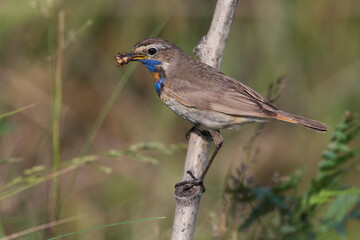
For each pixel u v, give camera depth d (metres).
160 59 9.73
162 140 13.85
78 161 9.40
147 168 13.26
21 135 13.39
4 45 13.73
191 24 14.44
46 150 13.13
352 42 14.44
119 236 11.02
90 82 14.67
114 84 14.78
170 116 14.19
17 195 11.25
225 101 9.38
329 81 14.51
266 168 14.10
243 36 14.69
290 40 14.52
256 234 9.09
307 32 14.50
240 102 9.39
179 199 7.84
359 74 14.37
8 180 12.00
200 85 9.45
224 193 8.90
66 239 10.99
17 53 13.89
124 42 14.41
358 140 13.39
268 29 14.55
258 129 9.46
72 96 14.60
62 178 13.26
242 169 8.97
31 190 11.92
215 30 9.50
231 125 9.60
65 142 14.40
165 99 9.77
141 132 14.21
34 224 10.45
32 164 13.06
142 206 11.99
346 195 9.10
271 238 9.14
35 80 14.01
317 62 14.55
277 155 14.19
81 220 11.71
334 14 14.38
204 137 9.12
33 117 13.73
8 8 13.30
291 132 14.32
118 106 14.70
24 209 11.09
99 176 13.26
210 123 9.52
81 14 13.83
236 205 8.91
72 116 14.55
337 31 14.46
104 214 11.90
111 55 14.55
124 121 14.55
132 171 13.25
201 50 9.62
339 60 14.53
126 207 12.02
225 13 9.36
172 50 9.75
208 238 9.81
